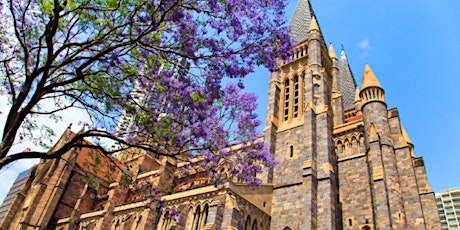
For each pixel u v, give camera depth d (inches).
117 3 711.1
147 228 1738.4
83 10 724.0
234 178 1615.4
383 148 1691.7
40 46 685.9
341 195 1779.0
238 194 1520.7
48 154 656.4
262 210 1657.2
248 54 796.0
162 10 729.6
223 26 778.8
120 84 813.9
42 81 677.3
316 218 1574.8
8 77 714.2
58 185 2625.5
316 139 1902.1
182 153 885.8
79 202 2453.2
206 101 829.8
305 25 2790.4
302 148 1903.3
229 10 762.8
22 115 655.8
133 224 1897.1
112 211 2138.3
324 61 2511.1
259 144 1120.8
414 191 1624.0
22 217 2571.4
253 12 792.3
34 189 2768.2
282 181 1825.8
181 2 736.3
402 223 1423.5
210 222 1379.2
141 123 853.8
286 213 1672.0
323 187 1658.5
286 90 2384.4
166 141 856.9
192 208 1568.7
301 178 1755.7
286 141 2022.6
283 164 1902.1
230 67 794.8
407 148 1771.7
